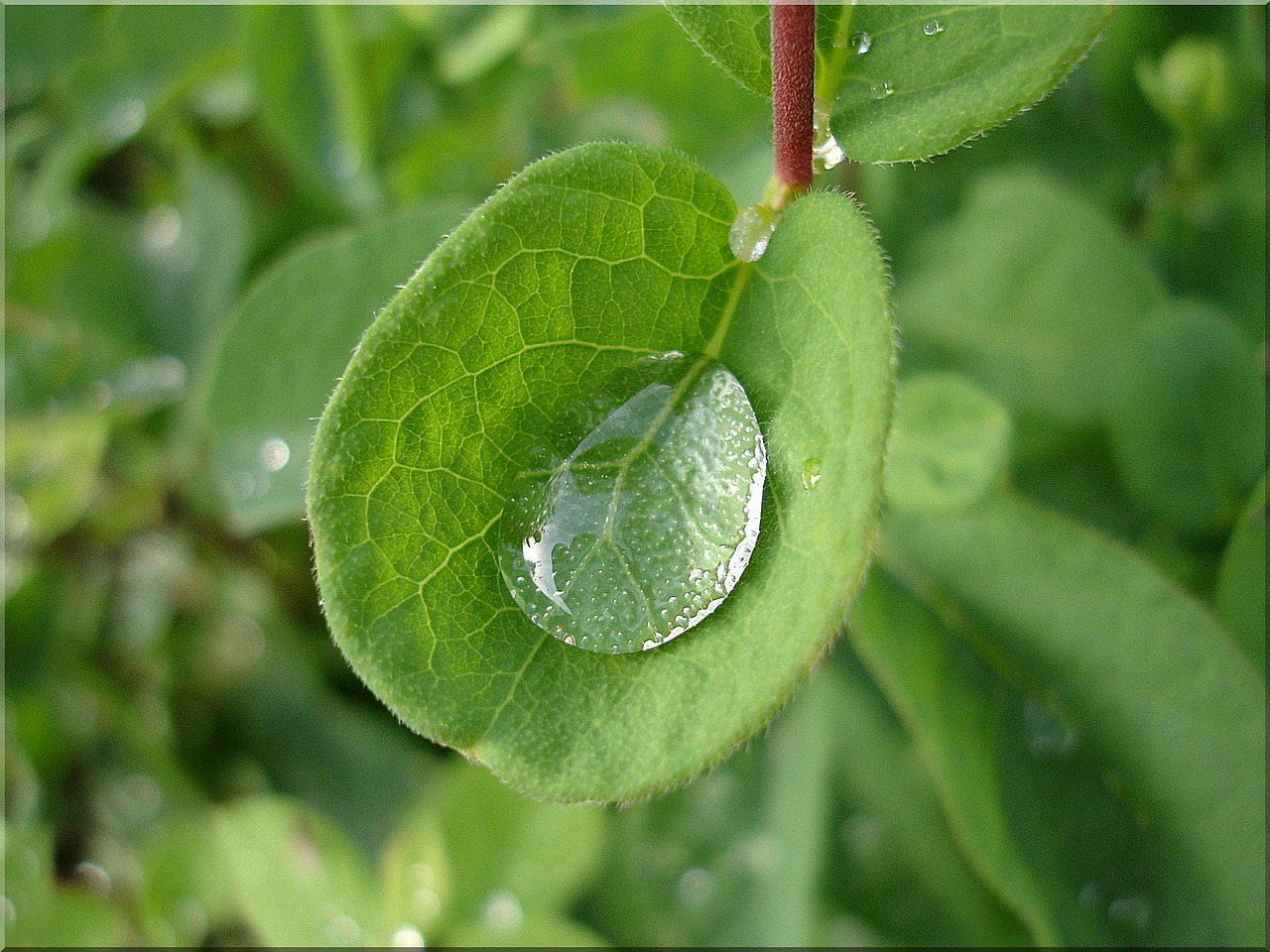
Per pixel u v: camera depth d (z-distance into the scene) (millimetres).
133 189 321
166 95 286
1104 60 252
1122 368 220
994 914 219
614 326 162
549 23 271
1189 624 195
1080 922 190
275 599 291
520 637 159
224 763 278
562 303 161
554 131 277
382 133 286
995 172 269
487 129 286
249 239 279
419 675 158
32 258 284
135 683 289
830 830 231
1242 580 202
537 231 160
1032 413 240
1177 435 214
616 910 233
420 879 222
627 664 158
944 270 256
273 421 209
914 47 166
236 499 211
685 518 159
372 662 158
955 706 196
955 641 201
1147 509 216
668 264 162
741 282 162
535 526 160
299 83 267
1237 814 190
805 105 165
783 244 162
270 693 281
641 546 159
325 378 208
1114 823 193
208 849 245
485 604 160
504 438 161
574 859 227
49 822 270
